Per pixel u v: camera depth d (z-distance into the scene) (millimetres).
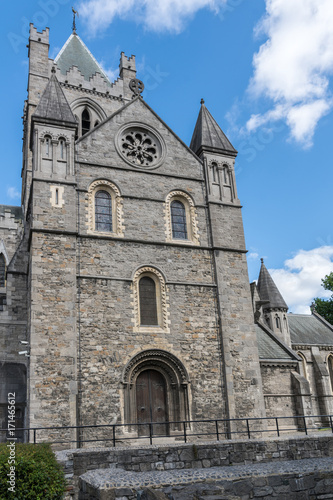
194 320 27031
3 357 27062
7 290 28328
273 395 29781
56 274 24703
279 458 18984
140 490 10789
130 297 25984
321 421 48031
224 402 26094
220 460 18125
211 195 30141
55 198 26047
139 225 27766
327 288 65688
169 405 25281
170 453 17625
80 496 12289
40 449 13133
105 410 23531
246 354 27344
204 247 28766
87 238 26172
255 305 38312
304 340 51656
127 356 24797
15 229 40469
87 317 24703
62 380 23000
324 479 12023
